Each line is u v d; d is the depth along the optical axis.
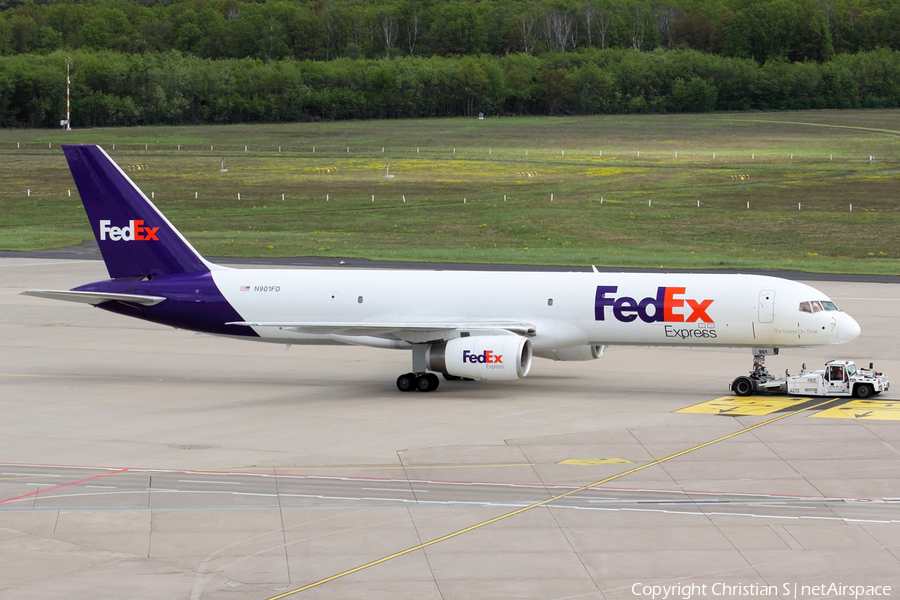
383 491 52.53
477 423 69.31
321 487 53.41
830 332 76.31
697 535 45.00
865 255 196.12
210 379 89.50
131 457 60.62
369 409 75.06
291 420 71.25
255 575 40.50
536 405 75.69
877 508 48.75
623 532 45.50
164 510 49.50
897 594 38.06
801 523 46.56
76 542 44.78
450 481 54.28
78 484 54.47
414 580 39.81
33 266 171.62
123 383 87.56
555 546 43.72
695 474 55.16
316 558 42.44
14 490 53.31
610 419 69.81
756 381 79.00
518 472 56.00
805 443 61.78
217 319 88.38
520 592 38.50
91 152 88.81
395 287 85.31
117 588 39.16
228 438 65.69
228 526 46.88
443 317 83.81
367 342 85.75
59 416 73.38
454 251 194.62
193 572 40.94
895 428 65.62
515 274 85.12
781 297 77.19
